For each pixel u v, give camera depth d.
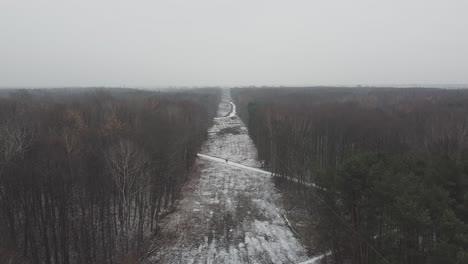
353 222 24.09
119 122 44.19
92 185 31.77
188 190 46.16
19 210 31.69
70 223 31.33
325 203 27.30
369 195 22.45
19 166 29.88
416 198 19.20
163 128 44.22
